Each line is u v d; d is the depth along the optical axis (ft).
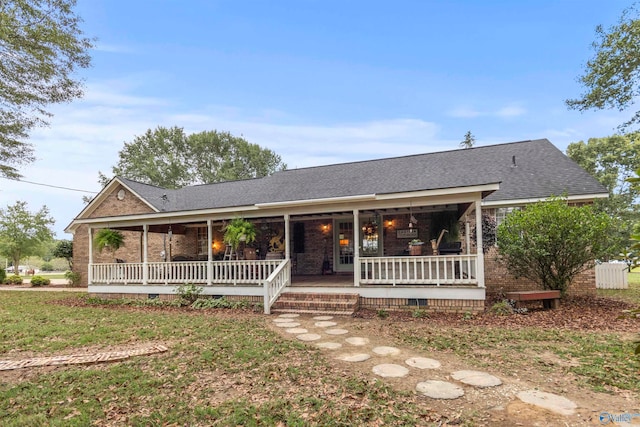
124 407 12.23
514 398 12.09
